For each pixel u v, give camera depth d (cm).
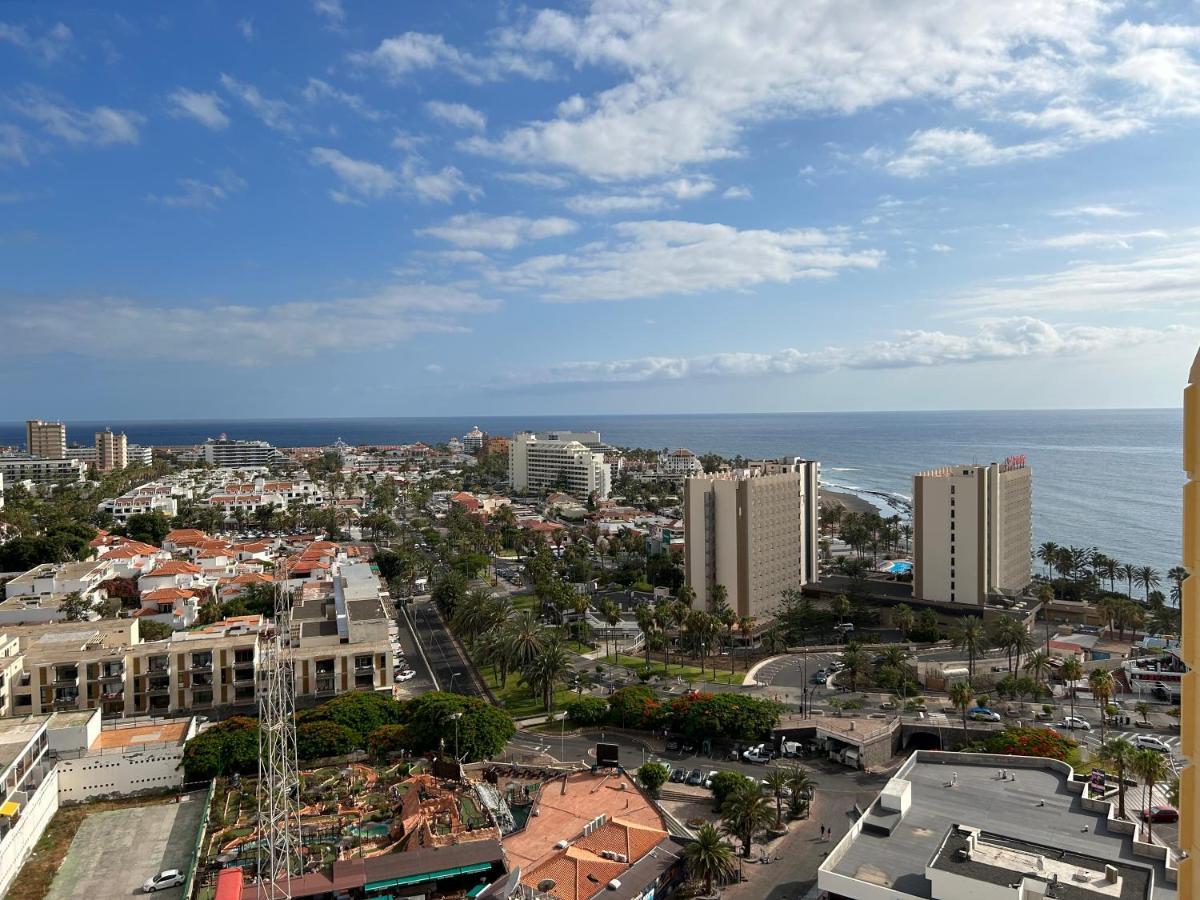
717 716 11912
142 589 19388
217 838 9431
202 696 13462
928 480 19262
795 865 8856
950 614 18838
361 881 8244
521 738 12669
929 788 8825
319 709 12019
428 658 16975
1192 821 1961
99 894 8506
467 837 9050
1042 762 9369
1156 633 17275
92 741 11162
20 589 18050
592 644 17688
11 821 8894
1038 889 6369
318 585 19038
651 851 8694
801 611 18712
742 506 18700
